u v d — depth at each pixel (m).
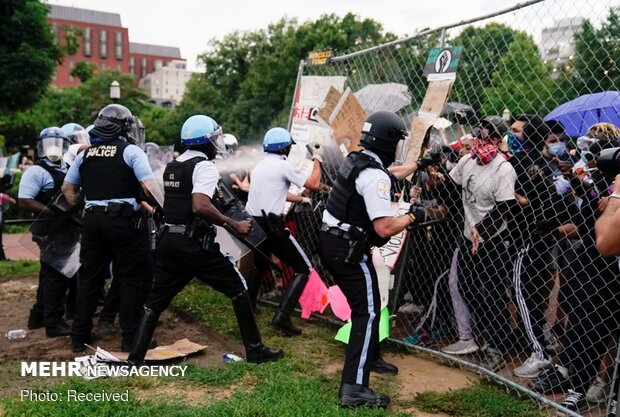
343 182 3.75
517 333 4.62
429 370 4.49
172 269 4.24
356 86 6.04
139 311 4.73
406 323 5.39
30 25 19.86
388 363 4.48
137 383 3.99
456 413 3.71
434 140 5.10
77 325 4.69
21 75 19.73
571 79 4.02
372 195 3.58
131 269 4.65
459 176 4.62
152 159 6.77
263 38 43.31
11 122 35.34
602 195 3.70
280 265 6.27
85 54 116.06
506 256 4.41
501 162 4.34
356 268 3.75
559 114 4.54
